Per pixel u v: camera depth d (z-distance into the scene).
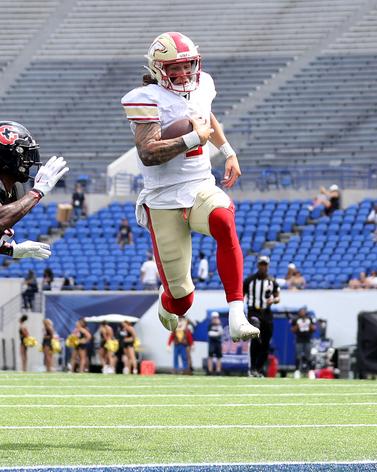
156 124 18.02
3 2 105.31
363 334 45.16
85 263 72.38
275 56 94.19
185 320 57.28
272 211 74.06
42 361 63.38
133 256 72.25
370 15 95.94
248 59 94.38
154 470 14.06
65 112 92.69
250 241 72.12
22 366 60.56
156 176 18.52
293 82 91.19
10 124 17.08
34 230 77.06
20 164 17.06
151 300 60.81
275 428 20.75
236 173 19.55
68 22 102.44
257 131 87.25
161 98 18.16
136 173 81.50
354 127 85.94
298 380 42.41
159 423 21.92
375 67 90.94
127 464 15.00
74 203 77.44
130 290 66.94
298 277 63.09
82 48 99.44
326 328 57.53
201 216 18.22
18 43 100.88
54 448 17.11
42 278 70.81
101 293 61.81
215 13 99.94
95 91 94.69
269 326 43.44
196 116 18.33
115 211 77.12
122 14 102.31
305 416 23.75
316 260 68.69
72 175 85.94
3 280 65.56
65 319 62.56
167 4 102.00
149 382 40.25
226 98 90.81
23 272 72.88
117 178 79.88
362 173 78.06
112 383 39.19
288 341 54.81
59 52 99.31
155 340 60.28
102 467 14.26
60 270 72.44
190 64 18.28
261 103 89.75
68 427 20.91
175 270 18.97
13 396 30.52
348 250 68.81
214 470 14.05
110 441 18.22
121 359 57.66
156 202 18.61
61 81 96.00
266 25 97.62
